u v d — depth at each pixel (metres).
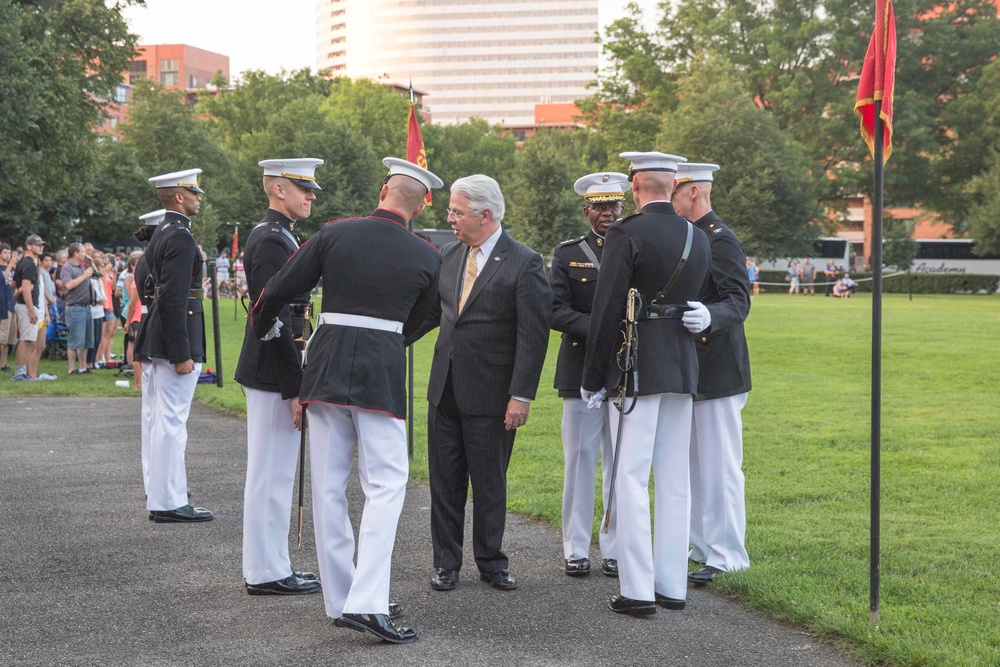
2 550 5.61
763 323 26.00
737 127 46.94
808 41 52.12
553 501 6.78
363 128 78.69
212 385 12.91
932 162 54.50
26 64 25.25
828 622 4.37
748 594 4.87
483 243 5.21
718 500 5.24
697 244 4.84
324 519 4.43
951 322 26.42
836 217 59.34
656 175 4.82
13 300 13.88
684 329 4.80
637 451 4.71
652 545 4.87
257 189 61.16
